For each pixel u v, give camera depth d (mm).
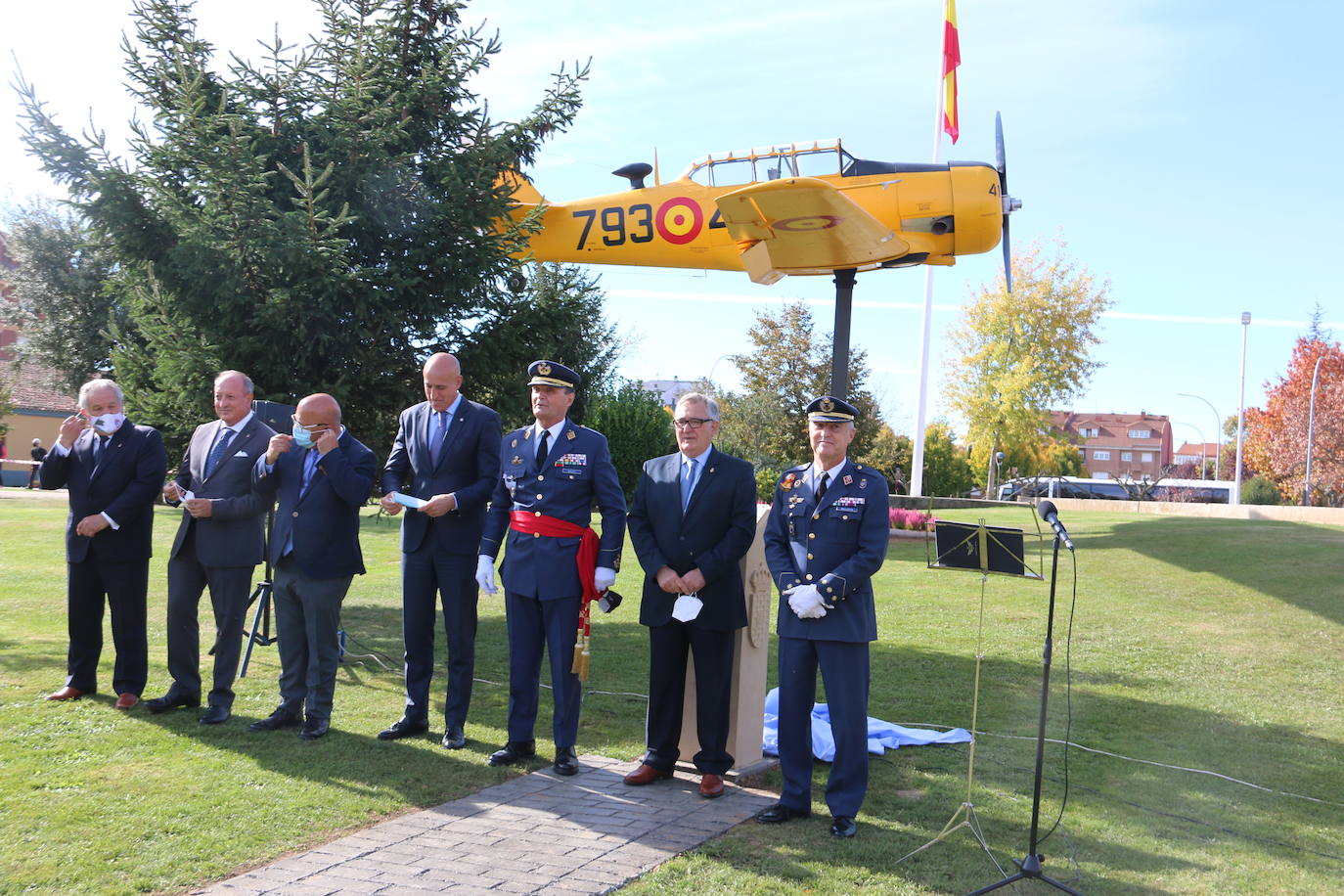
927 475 39062
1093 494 48406
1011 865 4109
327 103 8320
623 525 5352
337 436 5652
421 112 8688
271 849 4012
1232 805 4926
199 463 5984
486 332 8797
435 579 5777
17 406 30219
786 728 4664
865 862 4098
